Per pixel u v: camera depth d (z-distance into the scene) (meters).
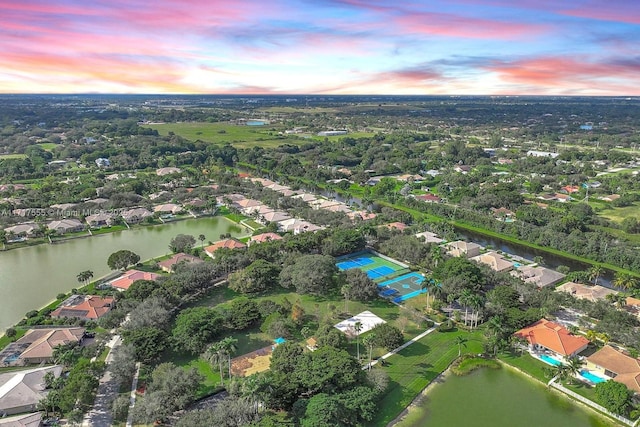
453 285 160.00
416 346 137.62
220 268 177.50
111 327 138.88
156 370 114.19
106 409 107.62
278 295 169.62
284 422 100.44
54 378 112.88
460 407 112.38
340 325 148.00
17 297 166.38
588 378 122.31
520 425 106.31
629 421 106.12
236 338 139.12
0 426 97.31
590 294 164.00
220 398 112.38
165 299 151.00
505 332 136.00
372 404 104.31
